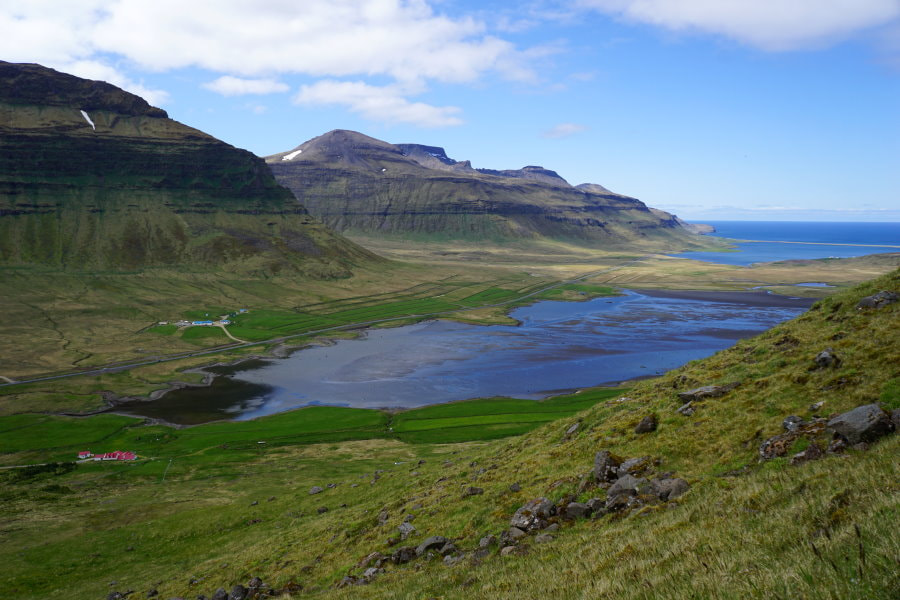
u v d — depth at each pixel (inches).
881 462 589.3
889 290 1380.4
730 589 389.4
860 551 349.7
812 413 977.5
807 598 335.6
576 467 1224.8
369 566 1135.6
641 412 1385.3
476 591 709.3
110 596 1567.4
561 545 827.4
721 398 1226.0
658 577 481.4
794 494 619.5
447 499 1382.9
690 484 904.3
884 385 941.8
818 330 1373.0
